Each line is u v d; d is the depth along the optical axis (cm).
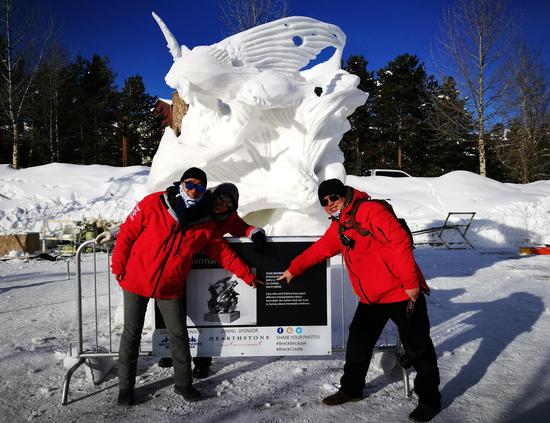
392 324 489
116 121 4381
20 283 812
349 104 552
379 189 1806
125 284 304
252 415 289
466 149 3847
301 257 325
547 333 456
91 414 294
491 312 549
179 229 300
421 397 286
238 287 336
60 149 3716
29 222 1541
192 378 332
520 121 2770
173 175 505
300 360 389
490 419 280
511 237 1438
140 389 335
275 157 539
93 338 458
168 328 313
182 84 522
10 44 2511
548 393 315
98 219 1499
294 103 526
